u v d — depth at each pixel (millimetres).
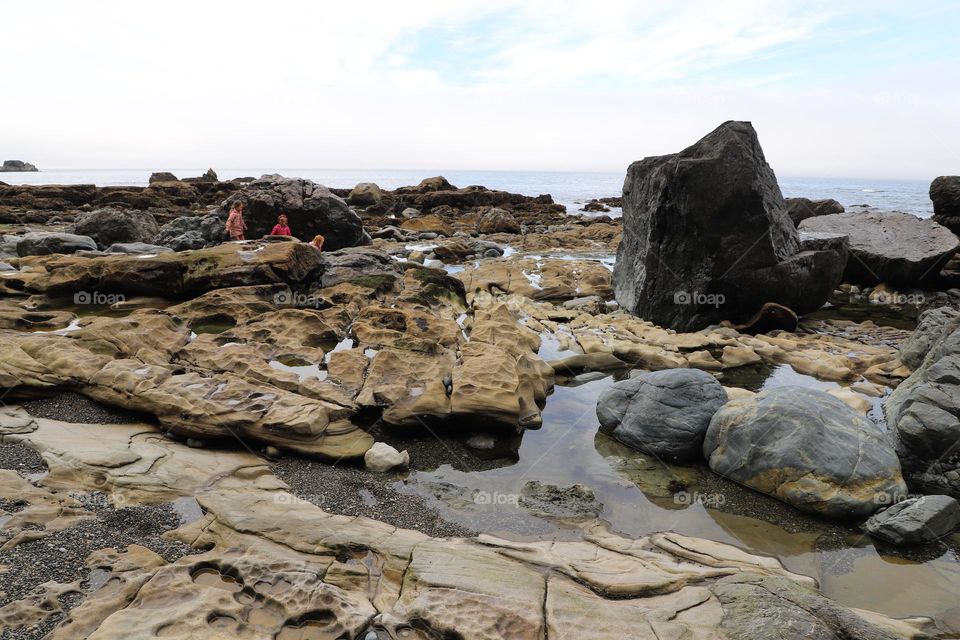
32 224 32750
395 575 4855
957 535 6027
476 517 6188
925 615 4852
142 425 7617
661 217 14195
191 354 9266
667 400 7965
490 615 4285
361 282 14555
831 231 20172
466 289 17484
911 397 7531
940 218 22250
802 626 4121
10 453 6527
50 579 4473
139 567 4707
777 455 6727
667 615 4363
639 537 5973
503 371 8664
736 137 13055
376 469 7102
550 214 48188
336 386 8539
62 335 9258
